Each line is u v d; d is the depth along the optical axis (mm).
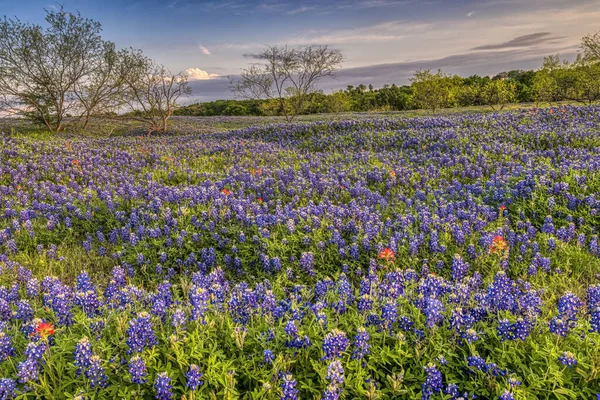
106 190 12164
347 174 14086
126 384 3717
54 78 30141
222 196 11062
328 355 3895
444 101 47875
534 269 7098
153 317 4613
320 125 25656
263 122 46594
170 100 35062
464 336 4184
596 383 3775
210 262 8047
